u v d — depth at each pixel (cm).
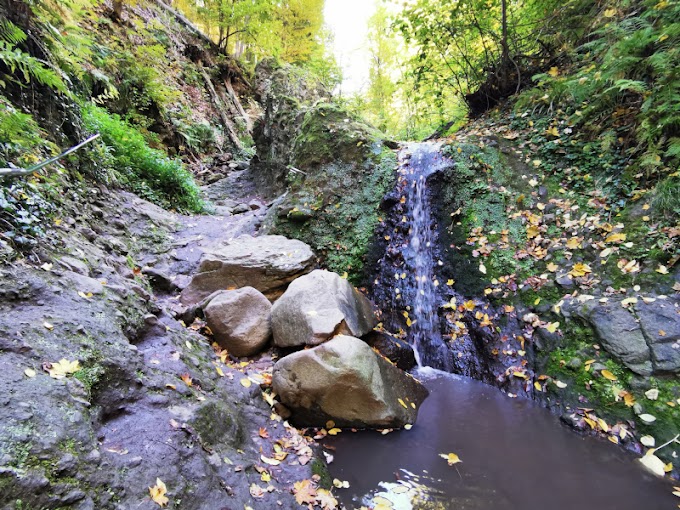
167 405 215
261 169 1016
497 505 223
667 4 366
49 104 455
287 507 200
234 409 262
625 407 279
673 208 346
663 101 369
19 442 137
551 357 336
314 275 398
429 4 653
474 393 356
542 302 369
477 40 697
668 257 327
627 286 333
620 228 372
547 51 631
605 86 446
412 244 506
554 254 396
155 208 654
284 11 1750
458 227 479
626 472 247
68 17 581
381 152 614
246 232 643
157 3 1462
